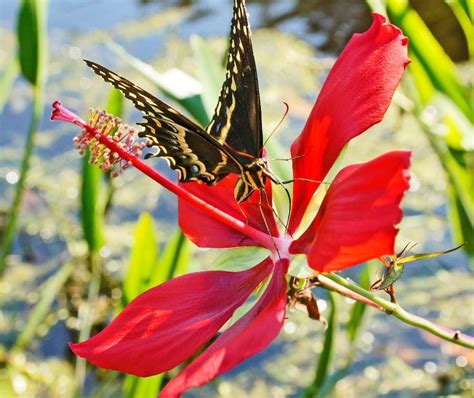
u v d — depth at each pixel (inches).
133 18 48.3
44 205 35.5
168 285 16.3
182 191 16.3
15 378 28.1
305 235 16.1
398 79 15.6
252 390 28.6
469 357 29.0
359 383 28.3
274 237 16.7
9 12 50.3
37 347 30.0
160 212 35.9
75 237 32.9
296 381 28.8
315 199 16.4
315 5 46.3
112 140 16.0
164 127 16.2
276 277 16.1
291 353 30.3
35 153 39.0
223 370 13.7
